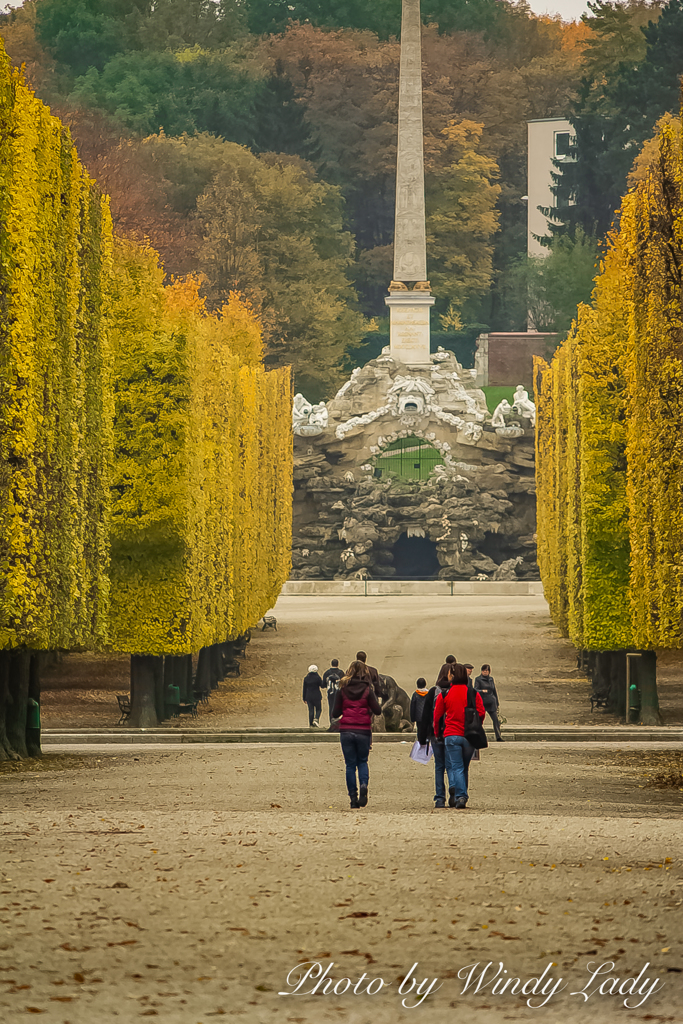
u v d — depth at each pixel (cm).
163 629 10350
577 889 3281
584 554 10838
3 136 6712
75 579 7844
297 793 5719
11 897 3153
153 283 11569
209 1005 2359
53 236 7531
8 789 5894
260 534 15162
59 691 12450
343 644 15100
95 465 8662
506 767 7075
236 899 3144
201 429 11031
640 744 8894
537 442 19312
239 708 11675
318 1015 2322
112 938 2777
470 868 3572
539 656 14388
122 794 5641
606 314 10981
